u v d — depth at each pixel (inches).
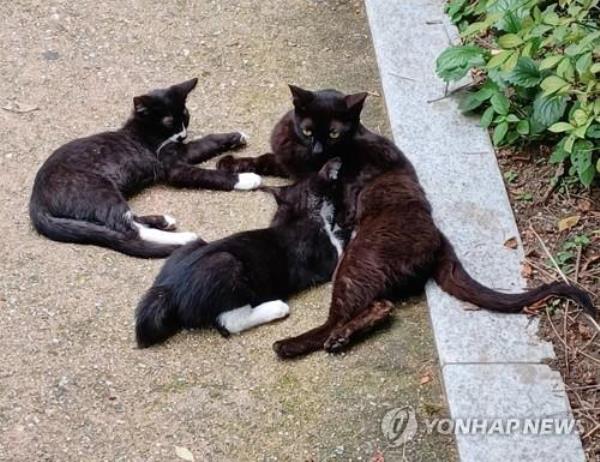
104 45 106.2
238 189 93.3
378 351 82.0
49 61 104.1
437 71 96.3
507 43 89.6
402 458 76.6
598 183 90.3
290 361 81.7
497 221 88.0
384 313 82.6
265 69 104.5
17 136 96.8
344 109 89.7
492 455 75.2
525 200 90.1
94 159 90.9
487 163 92.4
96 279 86.3
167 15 109.6
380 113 99.6
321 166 90.8
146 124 93.5
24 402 79.2
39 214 88.7
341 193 87.4
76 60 104.5
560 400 77.5
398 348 82.2
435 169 92.0
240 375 81.0
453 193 90.0
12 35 106.3
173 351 82.2
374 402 79.3
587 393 78.2
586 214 88.7
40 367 81.0
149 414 78.9
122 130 93.5
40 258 87.5
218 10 110.4
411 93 98.5
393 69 100.8
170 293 82.0
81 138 92.9
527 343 80.5
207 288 81.6
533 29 89.4
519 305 81.7
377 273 82.9
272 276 84.1
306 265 85.6
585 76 86.5
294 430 78.1
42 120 98.5
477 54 95.3
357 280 82.7
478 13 101.4
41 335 82.8
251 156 96.4
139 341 82.0
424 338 82.7
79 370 81.0
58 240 88.5
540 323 81.6
